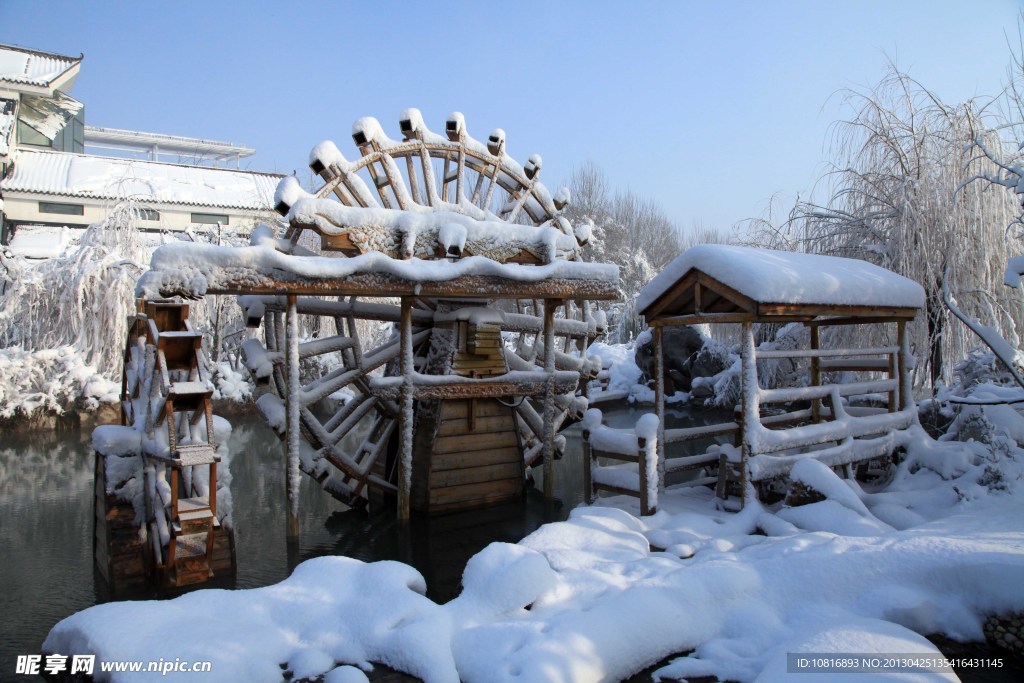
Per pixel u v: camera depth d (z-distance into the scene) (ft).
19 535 21.45
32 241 76.43
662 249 123.34
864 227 33.55
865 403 31.81
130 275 44.78
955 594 12.63
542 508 24.11
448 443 23.16
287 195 19.97
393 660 10.59
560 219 29.27
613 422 46.75
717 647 11.45
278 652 10.78
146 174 93.97
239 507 25.03
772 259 19.20
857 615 12.24
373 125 23.67
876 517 17.37
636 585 12.53
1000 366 25.61
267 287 17.90
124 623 10.51
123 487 16.38
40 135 101.81
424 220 21.18
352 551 19.65
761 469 17.95
